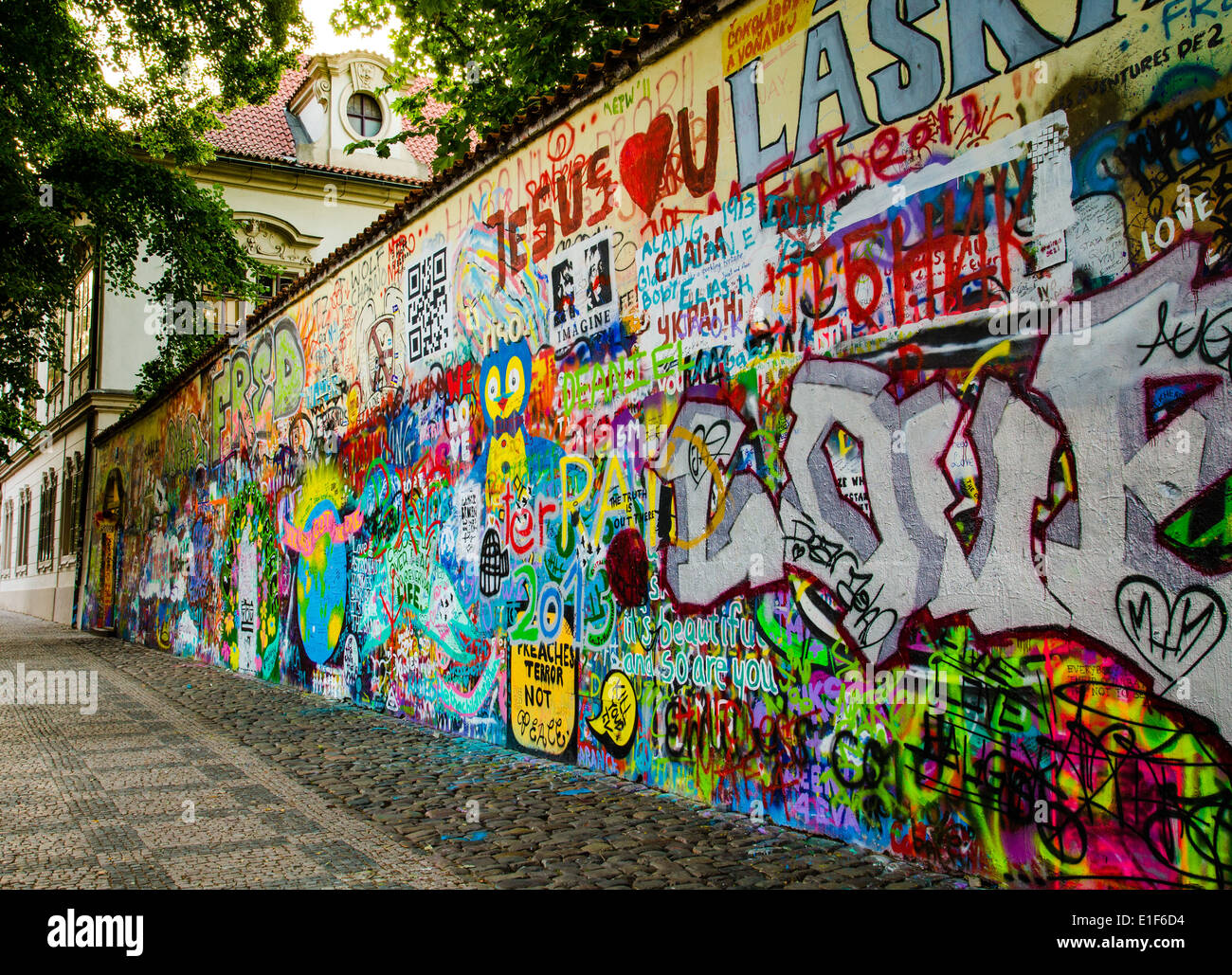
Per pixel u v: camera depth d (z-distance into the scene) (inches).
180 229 691.4
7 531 1389.0
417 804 211.3
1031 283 148.9
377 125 971.9
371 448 380.2
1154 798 129.2
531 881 158.1
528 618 275.3
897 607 167.8
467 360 314.0
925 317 165.6
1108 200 138.6
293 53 676.7
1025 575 147.3
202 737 302.5
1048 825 141.9
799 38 194.7
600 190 253.1
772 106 200.2
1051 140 146.9
